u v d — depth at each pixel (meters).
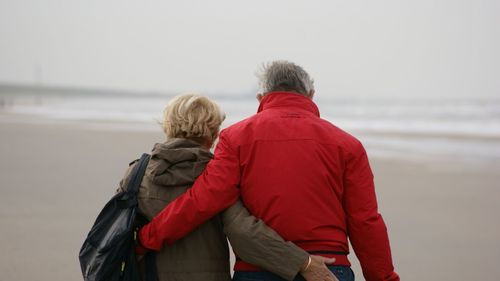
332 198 5.46
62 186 18.31
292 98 5.79
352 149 5.54
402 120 73.19
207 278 5.61
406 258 12.13
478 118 74.94
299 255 5.21
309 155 5.45
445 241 13.54
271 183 5.41
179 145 5.80
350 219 5.57
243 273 5.59
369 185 5.59
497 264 11.76
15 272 9.89
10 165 22.81
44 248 11.35
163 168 5.59
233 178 5.45
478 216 16.30
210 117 6.02
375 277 5.62
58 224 13.32
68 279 9.62
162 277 5.58
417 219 15.80
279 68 5.92
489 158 31.19
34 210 14.72
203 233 5.68
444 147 38.00
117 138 36.41
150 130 44.06
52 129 42.62
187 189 5.64
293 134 5.52
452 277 10.91
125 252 5.45
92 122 53.75
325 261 5.26
